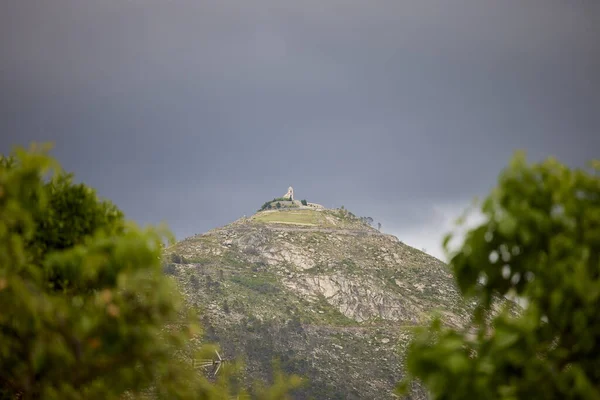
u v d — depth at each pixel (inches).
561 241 959.6
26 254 1369.3
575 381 898.1
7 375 1219.2
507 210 1002.1
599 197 1008.9
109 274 1133.7
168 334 1270.9
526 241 971.3
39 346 1071.6
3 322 1133.1
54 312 1079.0
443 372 943.0
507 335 934.4
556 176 1007.6
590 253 967.0
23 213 1094.4
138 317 1153.4
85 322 1072.2
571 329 959.0
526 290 981.8
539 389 912.3
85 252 1130.7
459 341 964.0
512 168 1024.2
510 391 907.4
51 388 1117.1
